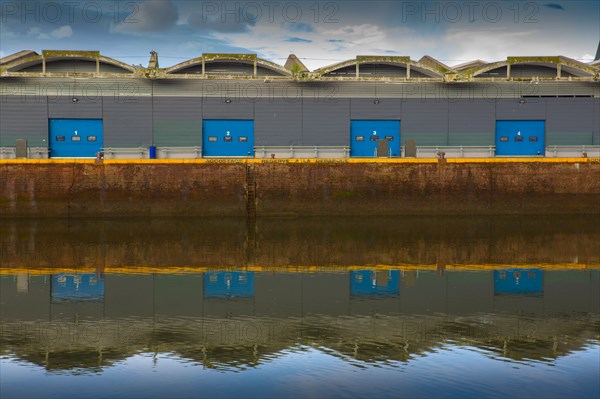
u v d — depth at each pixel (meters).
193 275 18.47
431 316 14.36
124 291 16.67
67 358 11.57
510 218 29.59
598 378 10.48
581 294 16.42
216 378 10.52
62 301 15.70
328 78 33.47
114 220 28.81
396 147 33.97
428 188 29.98
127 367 11.08
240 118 33.25
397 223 28.08
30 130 32.28
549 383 10.23
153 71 32.50
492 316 14.38
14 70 32.94
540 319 14.10
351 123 33.91
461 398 9.67
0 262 20.12
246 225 27.53
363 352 11.83
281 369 10.92
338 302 15.61
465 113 34.16
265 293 16.48
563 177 30.38
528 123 34.56
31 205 29.02
